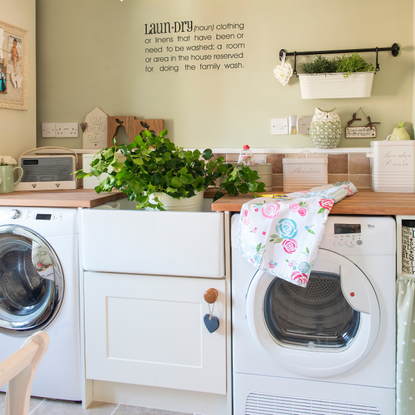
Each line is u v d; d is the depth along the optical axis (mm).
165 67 2240
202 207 1849
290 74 2023
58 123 2359
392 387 1409
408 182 1862
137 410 1664
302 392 1476
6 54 2102
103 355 1650
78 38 2318
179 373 1584
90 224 1604
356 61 1939
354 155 2066
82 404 1683
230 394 1558
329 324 1482
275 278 1477
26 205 1708
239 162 1965
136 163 1544
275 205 1407
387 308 1391
